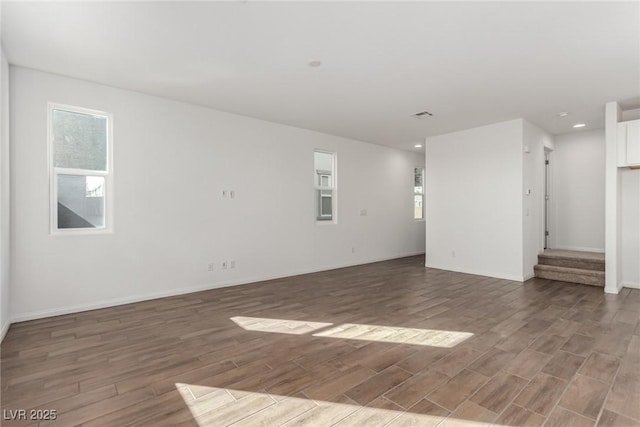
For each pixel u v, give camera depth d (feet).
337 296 14.49
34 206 11.30
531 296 14.30
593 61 10.46
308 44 9.51
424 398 6.73
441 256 20.77
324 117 16.98
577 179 19.80
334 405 6.51
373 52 9.95
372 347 9.19
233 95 13.75
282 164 18.42
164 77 11.91
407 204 26.58
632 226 15.64
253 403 6.58
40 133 11.38
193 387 7.16
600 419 6.03
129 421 6.01
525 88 12.82
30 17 8.10
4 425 5.84
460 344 9.36
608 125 14.67
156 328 10.62
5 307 10.12
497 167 17.92
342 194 21.71
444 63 10.68
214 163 15.71
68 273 11.98
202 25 8.52
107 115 12.82
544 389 7.03
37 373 7.71
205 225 15.44
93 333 10.16
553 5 7.63
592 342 9.43
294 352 8.88
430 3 7.57
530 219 17.79
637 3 7.48
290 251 18.84
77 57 10.33
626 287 15.79
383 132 20.26
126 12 7.93
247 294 14.80
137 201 13.50
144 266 13.70
